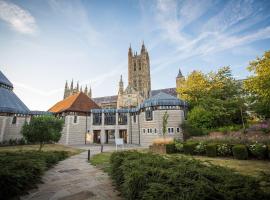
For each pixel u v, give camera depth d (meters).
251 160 13.80
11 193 6.32
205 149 17.28
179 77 82.25
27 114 40.34
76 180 9.33
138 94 64.56
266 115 26.66
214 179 4.37
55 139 21.14
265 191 3.48
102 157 18.16
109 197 6.73
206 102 30.25
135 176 5.20
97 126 43.25
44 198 6.67
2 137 35.00
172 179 4.43
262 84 21.66
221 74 33.91
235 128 24.47
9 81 44.09
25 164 8.21
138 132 39.12
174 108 31.56
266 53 22.39
